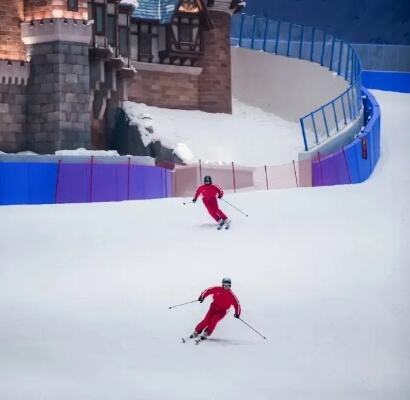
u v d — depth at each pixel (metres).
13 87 167.38
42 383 53.78
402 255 84.38
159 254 90.44
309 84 197.50
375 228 96.38
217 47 197.38
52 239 98.94
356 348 62.09
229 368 58.25
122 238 98.00
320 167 154.62
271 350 62.12
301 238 93.56
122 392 52.47
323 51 197.25
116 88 181.62
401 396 52.88
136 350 62.03
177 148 169.38
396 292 73.50
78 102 167.75
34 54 168.62
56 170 147.38
